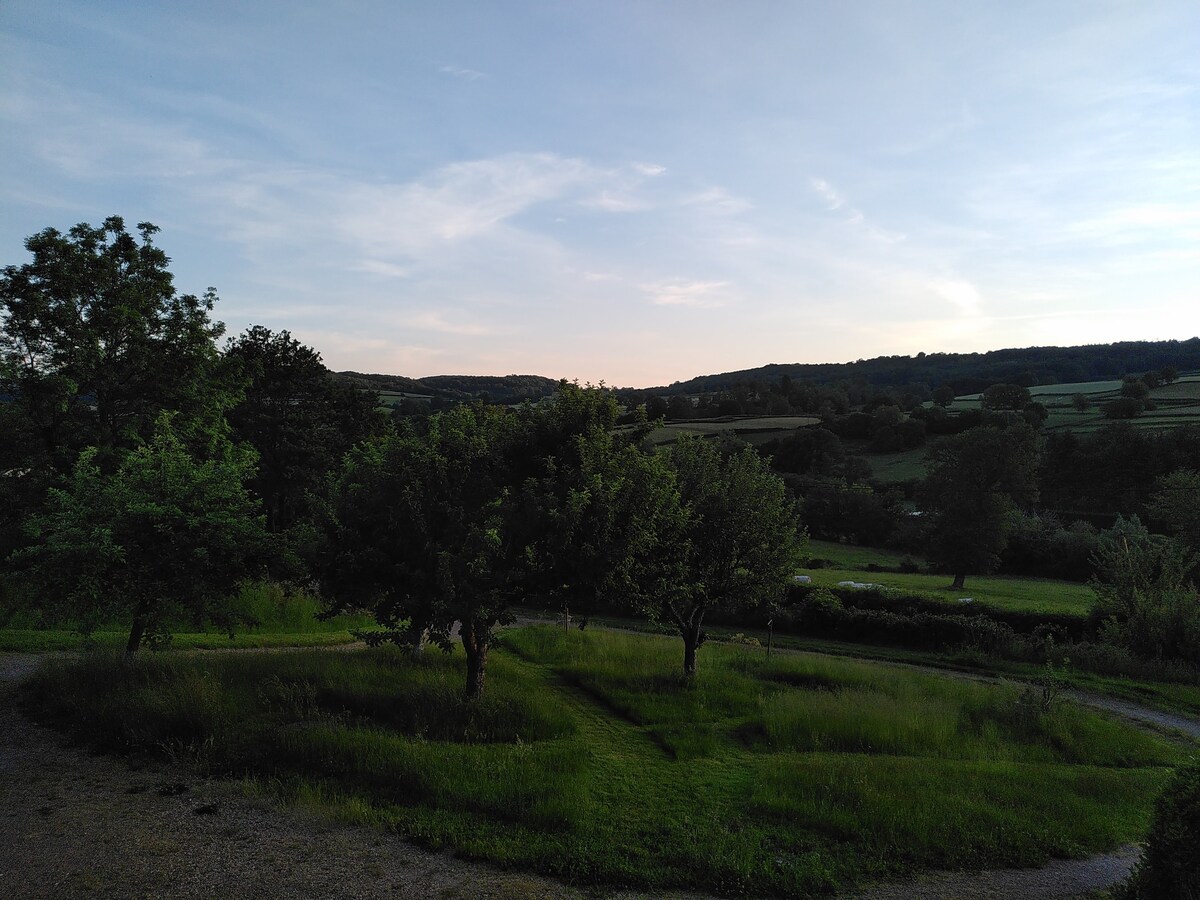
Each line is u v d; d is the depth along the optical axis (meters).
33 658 14.01
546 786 8.35
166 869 6.25
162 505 11.55
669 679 15.92
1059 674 19.53
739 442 69.19
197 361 20.17
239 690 11.27
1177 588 21.20
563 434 12.00
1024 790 9.37
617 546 10.94
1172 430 58.00
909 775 9.54
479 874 6.54
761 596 17.62
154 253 20.19
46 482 16.78
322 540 11.77
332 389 37.59
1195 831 5.99
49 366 18.53
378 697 11.80
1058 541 47.12
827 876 6.82
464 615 10.48
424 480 11.17
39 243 18.53
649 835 7.55
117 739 9.36
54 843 6.62
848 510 61.06
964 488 42.53
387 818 7.49
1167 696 17.50
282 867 6.41
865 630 25.31
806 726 12.31
